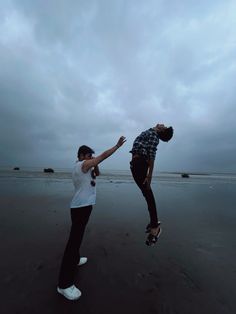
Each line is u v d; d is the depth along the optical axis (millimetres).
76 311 2555
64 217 6777
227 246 4828
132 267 3715
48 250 4258
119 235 5344
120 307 2654
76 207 3094
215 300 2848
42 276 3305
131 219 6879
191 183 25953
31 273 3375
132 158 3400
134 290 3031
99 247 4559
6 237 4844
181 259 4082
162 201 10633
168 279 3348
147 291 3014
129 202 9984
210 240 5195
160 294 2951
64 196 10914
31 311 2525
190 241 5090
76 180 3203
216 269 3723
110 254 4227
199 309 2654
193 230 5984
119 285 3150
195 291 3045
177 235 5500
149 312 2582
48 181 19219
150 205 3256
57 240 4809
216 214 8156
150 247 4637
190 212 8320
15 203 8562
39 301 2715
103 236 5230
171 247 4672
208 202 10953
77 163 3271
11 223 5891
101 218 6852
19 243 4543
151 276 3428
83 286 3102
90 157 3518
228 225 6625
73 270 2918
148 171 3250
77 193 3154
